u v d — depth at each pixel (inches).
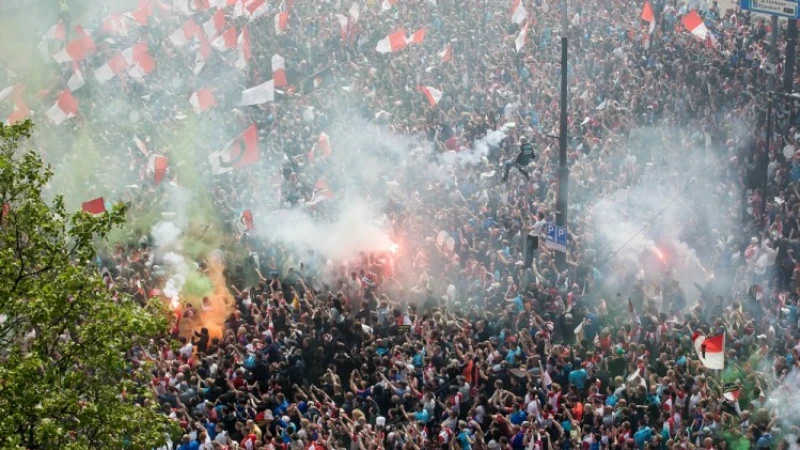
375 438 1341.0
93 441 1004.6
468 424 1412.4
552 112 2637.8
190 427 1353.3
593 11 3253.0
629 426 1357.0
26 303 999.0
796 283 1924.2
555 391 1460.4
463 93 2797.7
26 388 940.0
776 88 2669.8
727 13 3348.9
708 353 1462.8
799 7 2476.6
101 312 1009.5
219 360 1528.1
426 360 1550.2
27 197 1026.7
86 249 1039.0
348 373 1595.7
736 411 1470.2
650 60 2896.2
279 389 1471.5
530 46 3024.1
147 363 1095.0
